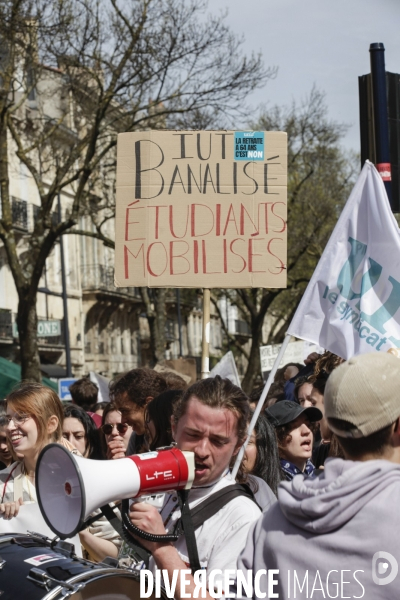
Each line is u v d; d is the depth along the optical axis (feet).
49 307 114.83
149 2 58.44
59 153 80.84
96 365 133.59
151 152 15.58
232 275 15.25
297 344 39.83
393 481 7.48
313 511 7.58
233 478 10.12
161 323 84.99
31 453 13.08
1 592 8.49
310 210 98.84
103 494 7.98
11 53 58.59
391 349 12.66
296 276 108.99
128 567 9.38
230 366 25.72
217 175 15.47
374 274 13.17
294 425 15.17
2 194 61.36
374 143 19.70
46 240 60.54
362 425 7.61
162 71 59.26
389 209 13.20
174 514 9.57
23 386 13.30
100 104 59.62
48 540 9.86
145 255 15.43
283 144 15.47
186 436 9.21
